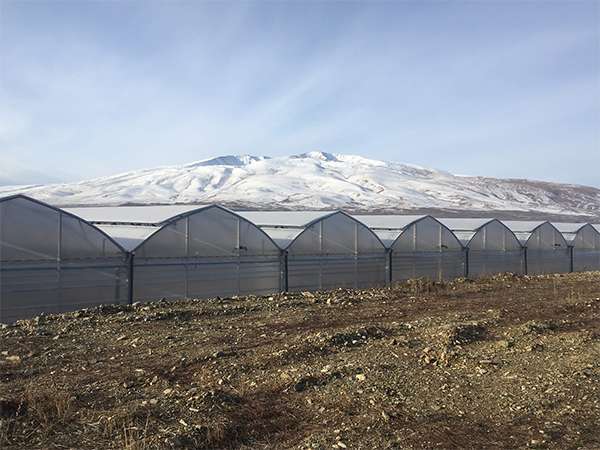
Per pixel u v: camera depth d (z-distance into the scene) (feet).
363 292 71.36
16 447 22.56
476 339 42.80
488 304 61.67
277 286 73.67
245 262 70.64
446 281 85.66
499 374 33.63
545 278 92.68
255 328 46.09
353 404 28.37
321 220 78.07
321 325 47.85
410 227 88.84
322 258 77.97
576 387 30.99
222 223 68.80
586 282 87.20
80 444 22.91
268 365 34.81
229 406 27.35
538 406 28.27
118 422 24.67
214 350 37.78
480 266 99.25
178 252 65.21
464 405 28.48
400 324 47.47
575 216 388.37
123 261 60.85
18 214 53.78
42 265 55.11
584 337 42.32
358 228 81.82
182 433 23.67
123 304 60.59
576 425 25.91
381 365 34.88
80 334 42.75
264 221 84.17
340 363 35.22
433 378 32.78
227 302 60.54
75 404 26.91
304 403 28.53
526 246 107.65
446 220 109.70
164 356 36.65
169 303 58.13
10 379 31.19
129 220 71.15
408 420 26.40
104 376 31.91
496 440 24.29
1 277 52.54
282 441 24.22
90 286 58.34
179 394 28.30
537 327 45.80
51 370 33.01
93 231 58.65
